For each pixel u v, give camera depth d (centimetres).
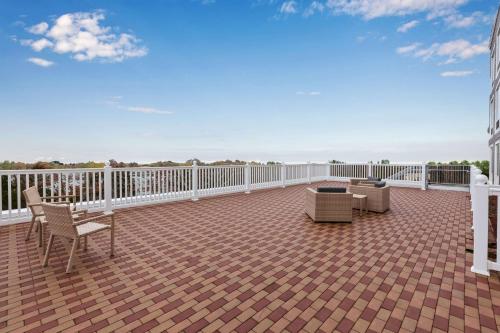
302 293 279
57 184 651
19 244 430
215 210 712
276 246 430
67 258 374
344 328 220
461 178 1172
